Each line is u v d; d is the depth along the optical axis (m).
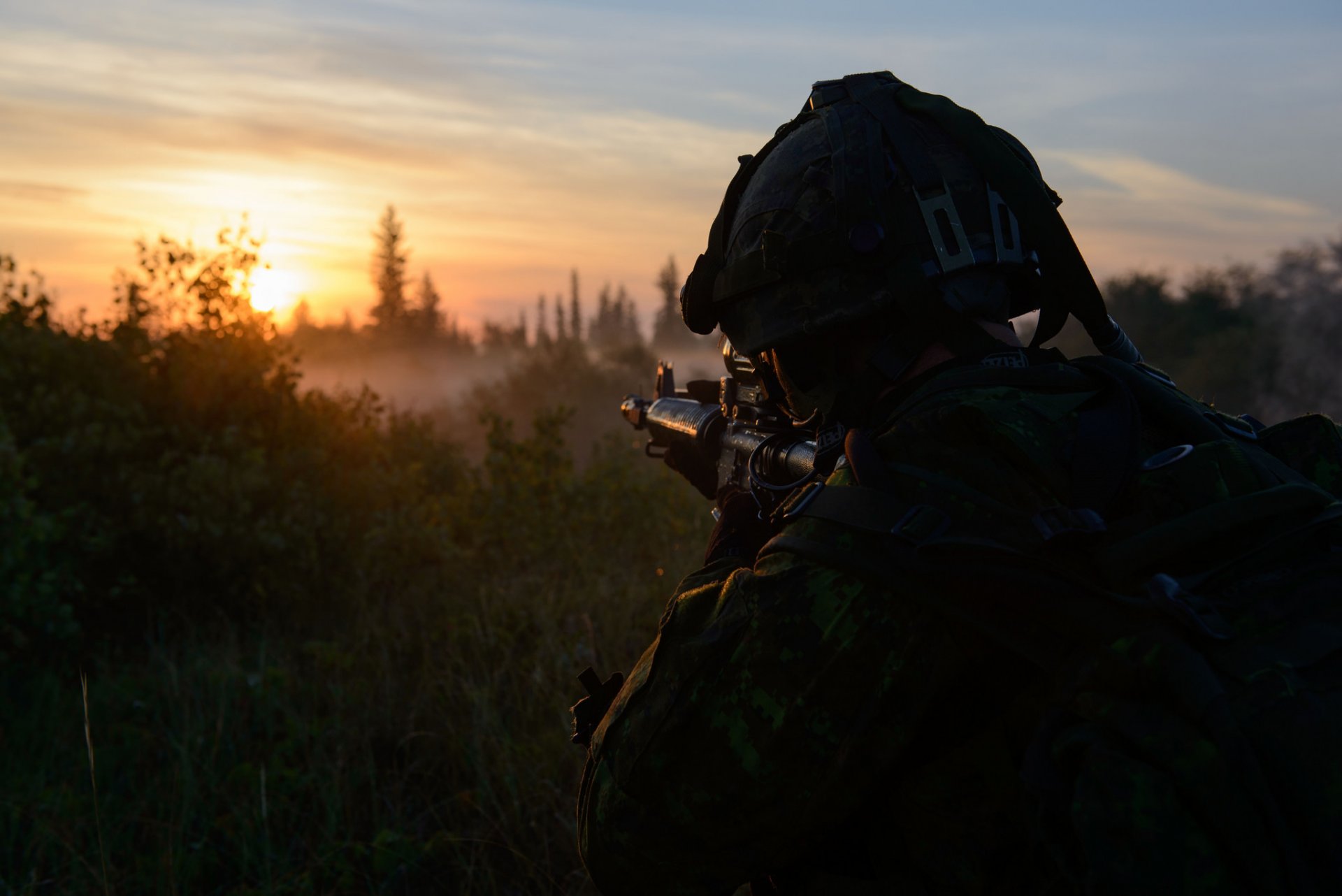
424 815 2.74
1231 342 16.30
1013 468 0.82
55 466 4.35
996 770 0.80
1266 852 0.63
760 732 0.82
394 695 3.41
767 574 0.86
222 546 4.30
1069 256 0.97
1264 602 0.73
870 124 0.98
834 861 0.92
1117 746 0.69
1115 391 0.88
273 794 2.83
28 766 3.01
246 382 4.87
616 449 7.30
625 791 0.89
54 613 3.77
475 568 4.97
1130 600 0.72
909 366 0.95
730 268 1.04
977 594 0.76
